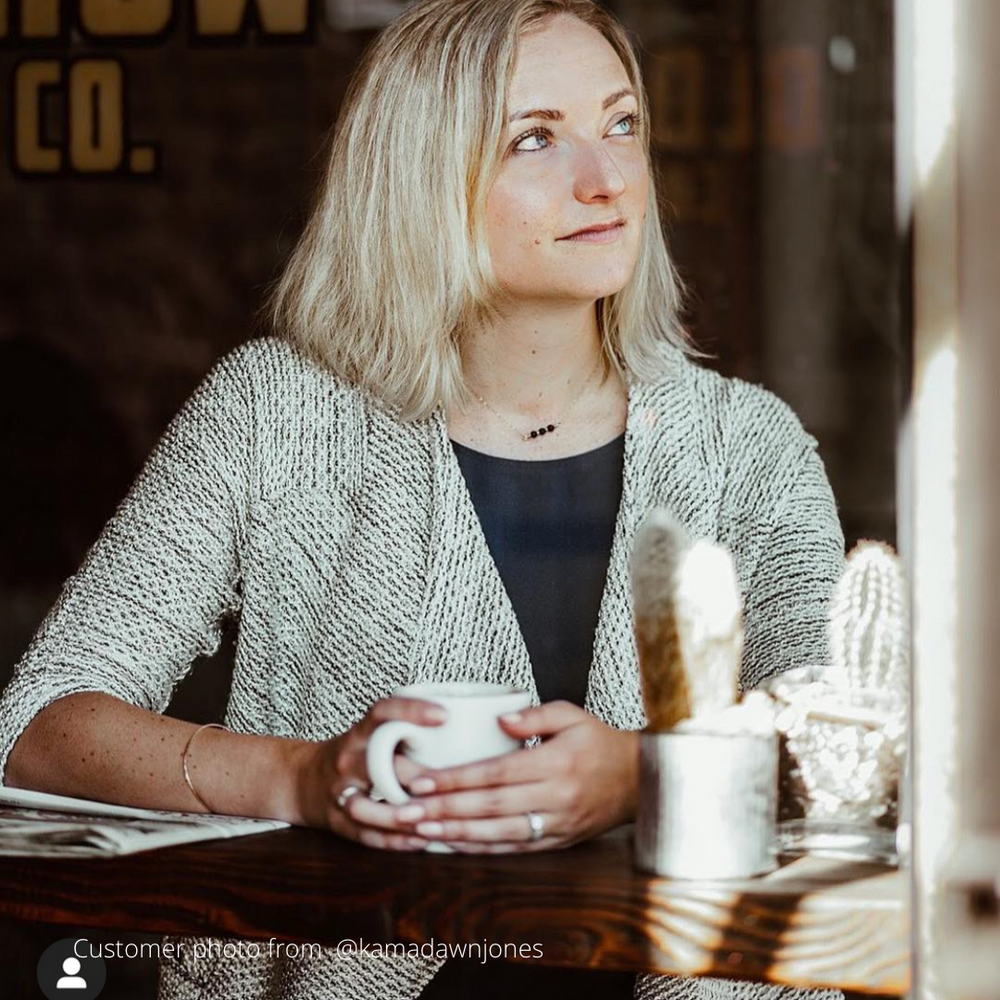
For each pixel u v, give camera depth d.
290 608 1.43
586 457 1.40
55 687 1.25
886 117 3.75
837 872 0.91
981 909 0.69
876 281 3.79
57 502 3.52
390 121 1.34
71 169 3.51
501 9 1.29
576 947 0.89
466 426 1.41
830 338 3.81
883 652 0.99
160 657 1.36
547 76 1.28
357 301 1.40
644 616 0.94
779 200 3.80
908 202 0.70
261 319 1.67
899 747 0.96
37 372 3.53
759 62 3.77
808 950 0.84
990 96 0.68
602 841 1.03
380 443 1.41
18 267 3.54
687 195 3.79
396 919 0.92
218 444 1.44
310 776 1.06
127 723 1.18
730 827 0.89
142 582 1.37
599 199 1.27
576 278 1.29
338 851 0.98
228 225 3.48
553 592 1.38
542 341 1.36
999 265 0.68
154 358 3.52
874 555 1.01
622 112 1.31
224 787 1.11
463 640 1.35
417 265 1.34
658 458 1.40
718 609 0.94
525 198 1.28
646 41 3.77
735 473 1.45
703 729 0.93
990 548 0.69
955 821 0.70
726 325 3.83
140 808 1.14
